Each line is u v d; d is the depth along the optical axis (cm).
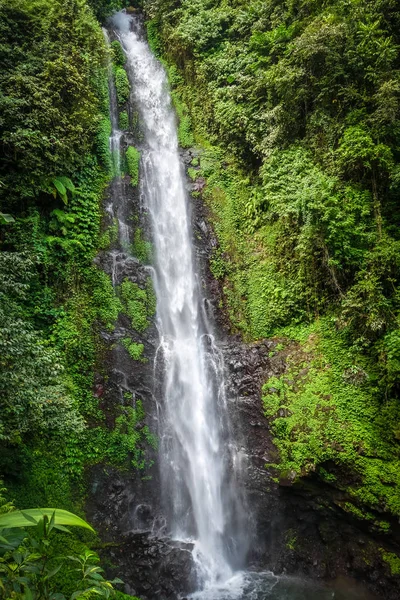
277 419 1016
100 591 312
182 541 958
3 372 596
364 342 944
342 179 1064
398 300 912
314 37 1107
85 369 1027
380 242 962
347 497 888
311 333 1083
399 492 827
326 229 990
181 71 1759
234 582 902
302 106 1207
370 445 877
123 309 1187
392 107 980
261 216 1319
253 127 1343
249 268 1295
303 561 928
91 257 1171
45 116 1103
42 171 1083
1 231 1013
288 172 1173
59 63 1185
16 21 1236
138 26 2023
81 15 1362
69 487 873
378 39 1059
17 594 290
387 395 900
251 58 1434
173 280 1359
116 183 1380
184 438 1109
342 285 1035
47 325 1012
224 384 1151
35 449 858
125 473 974
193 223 1432
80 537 821
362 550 888
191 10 1723
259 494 997
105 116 1477
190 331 1301
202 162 1499
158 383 1134
